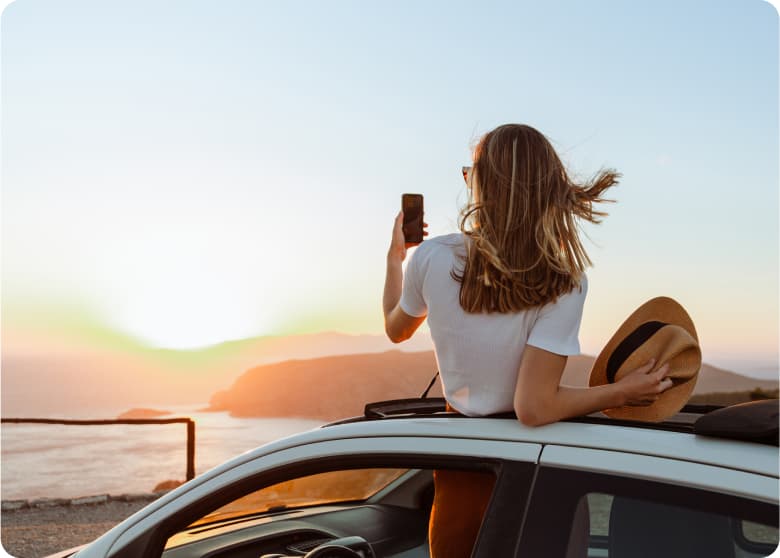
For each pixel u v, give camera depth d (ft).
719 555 4.40
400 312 6.65
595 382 6.07
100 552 5.99
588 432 5.02
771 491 4.14
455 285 5.96
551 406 5.29
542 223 5.70
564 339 5.53
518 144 5.90
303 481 8.45
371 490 9.09
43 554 20.21
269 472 5.59
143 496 27.63
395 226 7.18
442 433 5.26
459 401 6.10
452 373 6.08
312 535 8.26
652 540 4.48
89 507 26.37
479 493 5.94
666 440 4.77
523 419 5.27
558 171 5.90
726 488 4.24
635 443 4.74
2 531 22.86
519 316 5.67
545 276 5.61
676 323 5.94
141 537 5.89
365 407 6.60
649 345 5.68
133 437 190.08
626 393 5.44
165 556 7.18
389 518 9.02
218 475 5.83
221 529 7.83
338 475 8.77
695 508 4.24
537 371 5.42
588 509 4.60
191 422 27.81
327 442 5.53
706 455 4.50
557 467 4.75
